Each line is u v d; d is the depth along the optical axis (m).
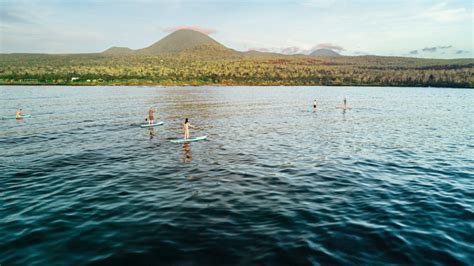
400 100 101.81
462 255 10.99
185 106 77.19
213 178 20.34
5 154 27.17
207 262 10.44
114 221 13.75
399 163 24.56
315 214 14.51
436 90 175.62
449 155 27.56
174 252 11.09
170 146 31.05
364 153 28.08
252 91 153.75
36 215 14.41
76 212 14.76
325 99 104.44
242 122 50.19
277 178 20.34
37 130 40.59
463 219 14.05
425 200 16.45
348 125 46.94
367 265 10.30
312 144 32.19
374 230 12.87
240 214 14.49
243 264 10.31
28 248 11.45
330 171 22.05
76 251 11.21
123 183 19.28
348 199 16.56
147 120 49.38
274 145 31.61
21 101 83.69
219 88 182.38
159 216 14.29
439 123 49.84
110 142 33.03
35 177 20.50
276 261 10.49
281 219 13.91
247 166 23.42
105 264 10.37
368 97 115.56
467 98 113.38
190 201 16.19
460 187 18.69
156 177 20.59
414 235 12.46
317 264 10.33
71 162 24.56
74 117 54.34
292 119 54.31
